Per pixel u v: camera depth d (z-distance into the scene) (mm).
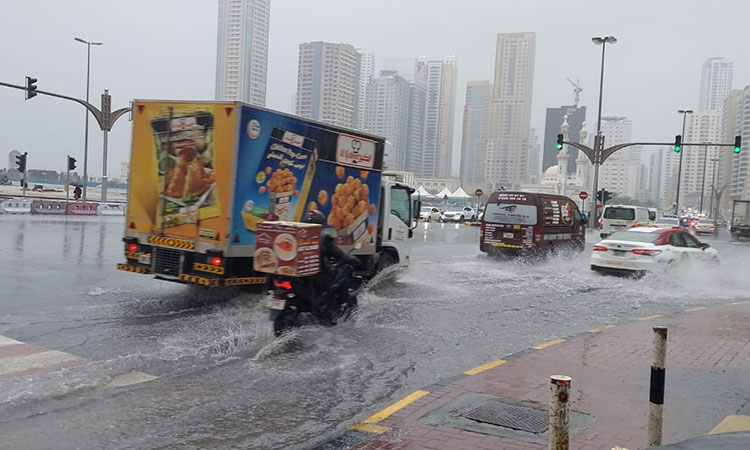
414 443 4699
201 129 9469
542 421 5211
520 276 16016
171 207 9789
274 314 8016
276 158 9867
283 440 4848
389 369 6965
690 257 15891
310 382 6379
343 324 9203
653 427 4336
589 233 40844
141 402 5551
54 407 5332
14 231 22547
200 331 8258
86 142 43000
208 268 9398
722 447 2957
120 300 10219
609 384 6324
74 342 7434
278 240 8031
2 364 6453
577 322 10102
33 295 10289
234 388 6074
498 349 8062
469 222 51000
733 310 11242
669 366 7117
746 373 6855
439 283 14227
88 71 42375
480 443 4707
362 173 11898
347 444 4676
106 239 20766
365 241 12164
